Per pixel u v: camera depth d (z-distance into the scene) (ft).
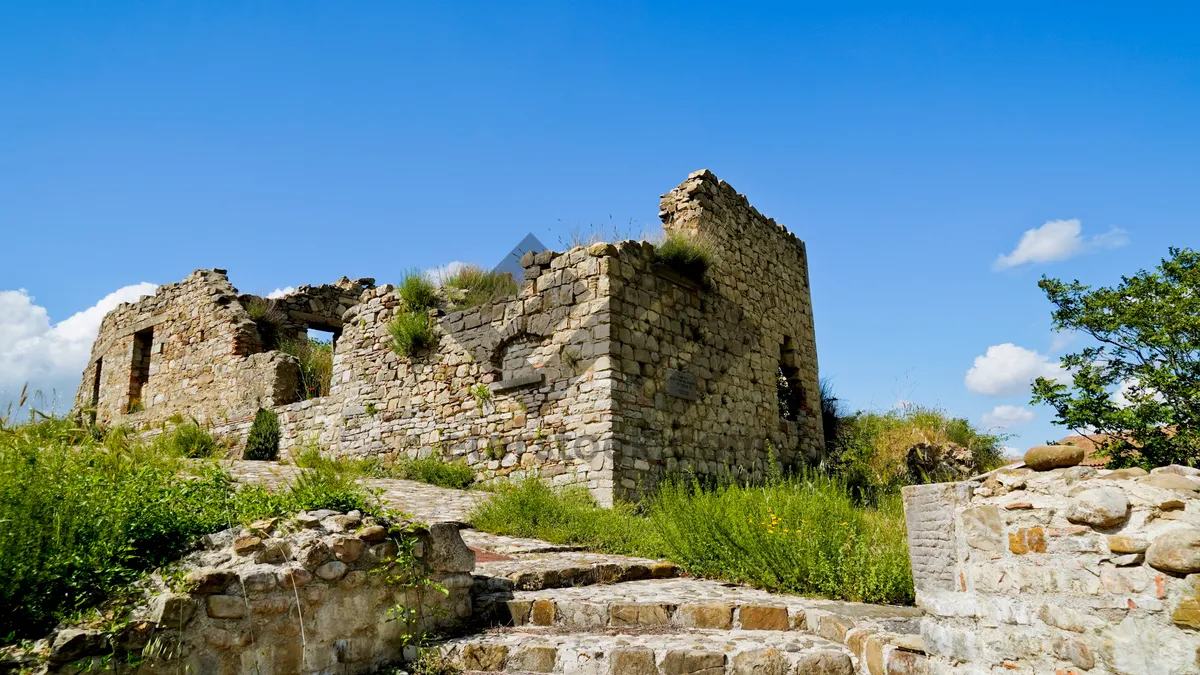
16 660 11.11
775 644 15.35
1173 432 28.78
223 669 13.01
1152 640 9.73
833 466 51.31
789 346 54.03
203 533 15.21
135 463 17.63
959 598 12.46
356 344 49.70
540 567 21.18
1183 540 9.49
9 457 13.96
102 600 12.74
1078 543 10.69
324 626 14.62
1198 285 28.89
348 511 16.78
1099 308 30.01
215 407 59.93
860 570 19.25
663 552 24.70
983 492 12.27
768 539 21.44
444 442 42.88
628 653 14.93
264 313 61.98
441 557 17.31
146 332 70.49
